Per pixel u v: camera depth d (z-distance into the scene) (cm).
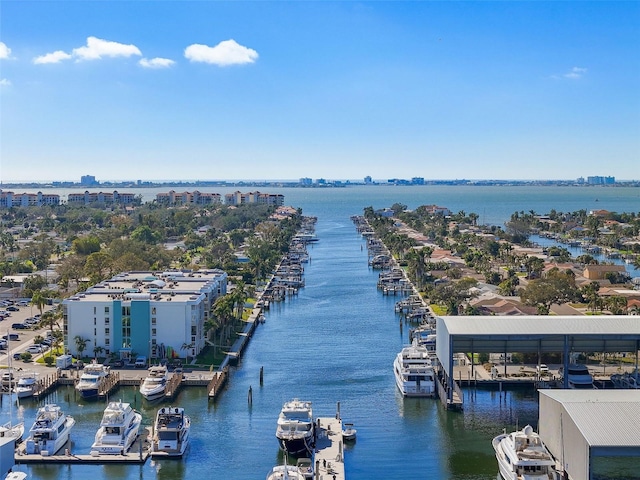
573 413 10025
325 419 13150
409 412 13675
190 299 17462
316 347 18888
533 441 10750
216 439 12400
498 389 14888
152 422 13138
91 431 12719
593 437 9438
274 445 12138
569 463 10050
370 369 16688
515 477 10262
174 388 14625
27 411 13738
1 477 10106
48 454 11625
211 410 13812
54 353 17238
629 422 9769
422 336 19225
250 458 11631
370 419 13312
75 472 11188
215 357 17325
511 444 10862
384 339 19812
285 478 10181
